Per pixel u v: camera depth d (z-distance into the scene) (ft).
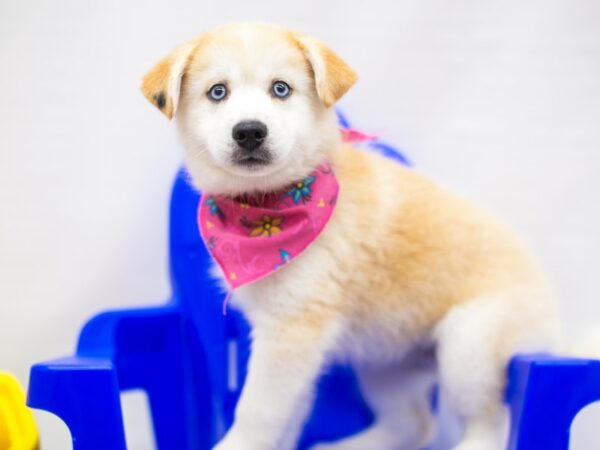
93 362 2.20
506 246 2.46
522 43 2.95
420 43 2.96
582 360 2.13
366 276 2.40
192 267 2.80
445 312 2.42
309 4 2.93
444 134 3.01
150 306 2.85
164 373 2.78
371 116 3.00
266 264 2.29
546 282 2.48
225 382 2.83
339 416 2.89
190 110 2.34
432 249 2.41
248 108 2.21
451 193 2.55
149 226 3.06
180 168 2.80
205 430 2.81
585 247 3.05
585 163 3.01
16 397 2.49
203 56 2.30
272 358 2.31
